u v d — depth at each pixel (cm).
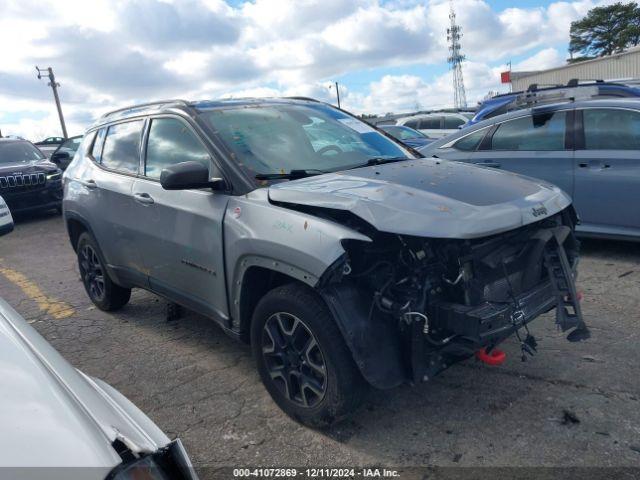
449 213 283
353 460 291
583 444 288
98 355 448
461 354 290
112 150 484
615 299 479
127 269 462
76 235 554
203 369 409
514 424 310
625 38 5562
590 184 580
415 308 279
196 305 387
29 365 172
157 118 430
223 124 386
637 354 377
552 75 2991
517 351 394
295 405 319
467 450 291
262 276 335
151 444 163
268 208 316
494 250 302
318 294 296
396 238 295
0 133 2972
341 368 287
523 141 639
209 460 300
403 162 388
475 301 289
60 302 595
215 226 345
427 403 338
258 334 330
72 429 147
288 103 448
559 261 308
